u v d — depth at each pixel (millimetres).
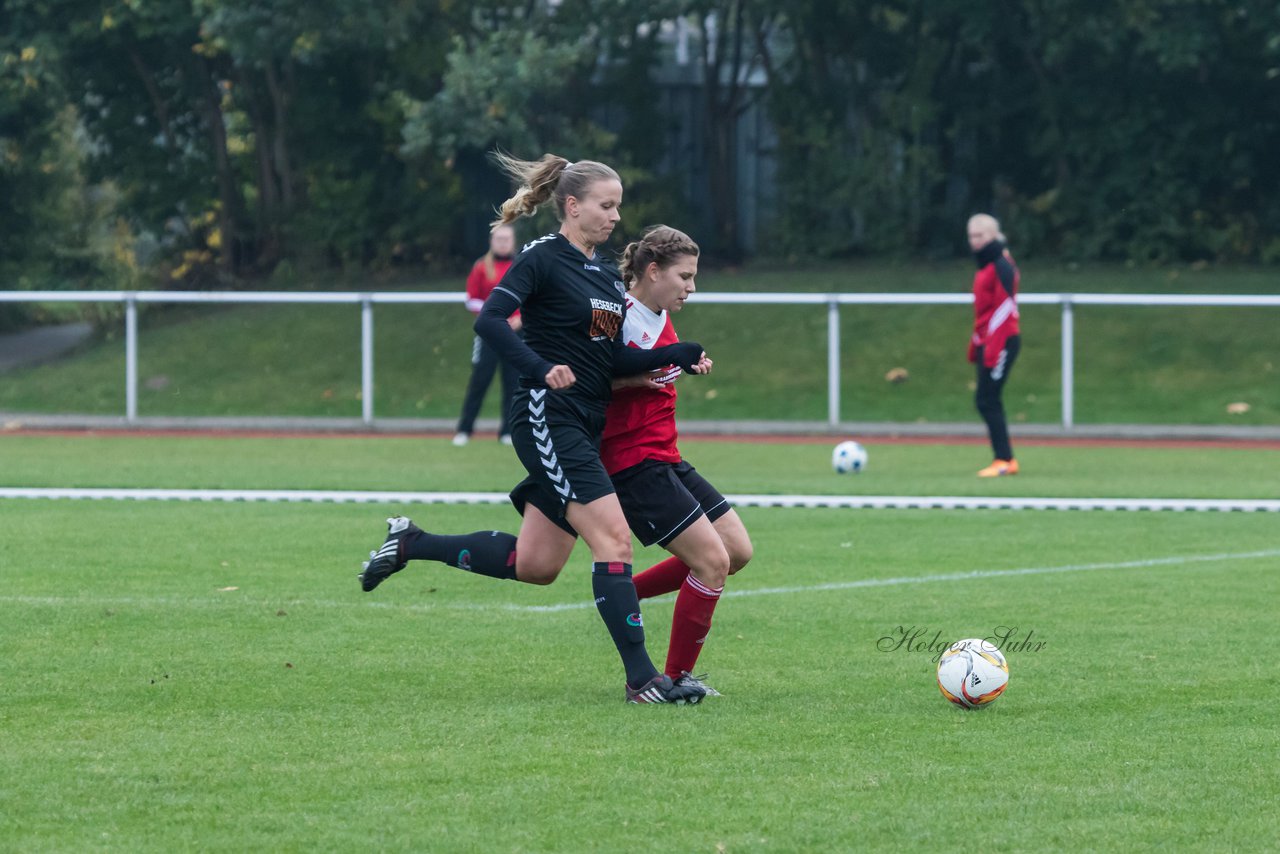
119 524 40000
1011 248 107312
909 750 18359
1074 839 15023
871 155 108125
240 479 51469
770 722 19797
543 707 20656
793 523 41469
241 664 23438
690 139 117625
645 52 108625
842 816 15695
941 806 16047
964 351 84812
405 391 84000
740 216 118562
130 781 16922
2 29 101750
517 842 14859
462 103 92312
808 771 17375
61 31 100875
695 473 22516
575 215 21250
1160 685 22109
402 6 94562
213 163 112375
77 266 115625
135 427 77062
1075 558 35312
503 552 22078
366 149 111312
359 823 15445
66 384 86438
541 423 21047
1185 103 104688
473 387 66625
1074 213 106375
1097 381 80812
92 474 53156
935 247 111375
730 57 118625
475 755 18062
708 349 86688
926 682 22391
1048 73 108750
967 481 52562
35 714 20141
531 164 21656
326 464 58312
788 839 14977
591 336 21016
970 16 100750
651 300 21734
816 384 82188
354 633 26062
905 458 62500
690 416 79062
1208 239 104250
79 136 129500
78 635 25609
